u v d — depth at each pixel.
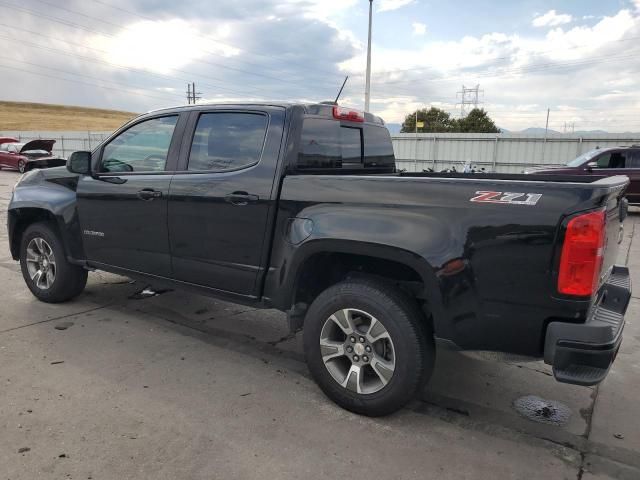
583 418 3.29
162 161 4.11
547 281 2.58
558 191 2.57
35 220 5.15
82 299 5.34
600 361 2.51
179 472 2.59
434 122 72.69
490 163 22.95
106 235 4.45
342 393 3.22
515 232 2.62
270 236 3.47
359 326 3.21
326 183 3.22
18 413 3.08
